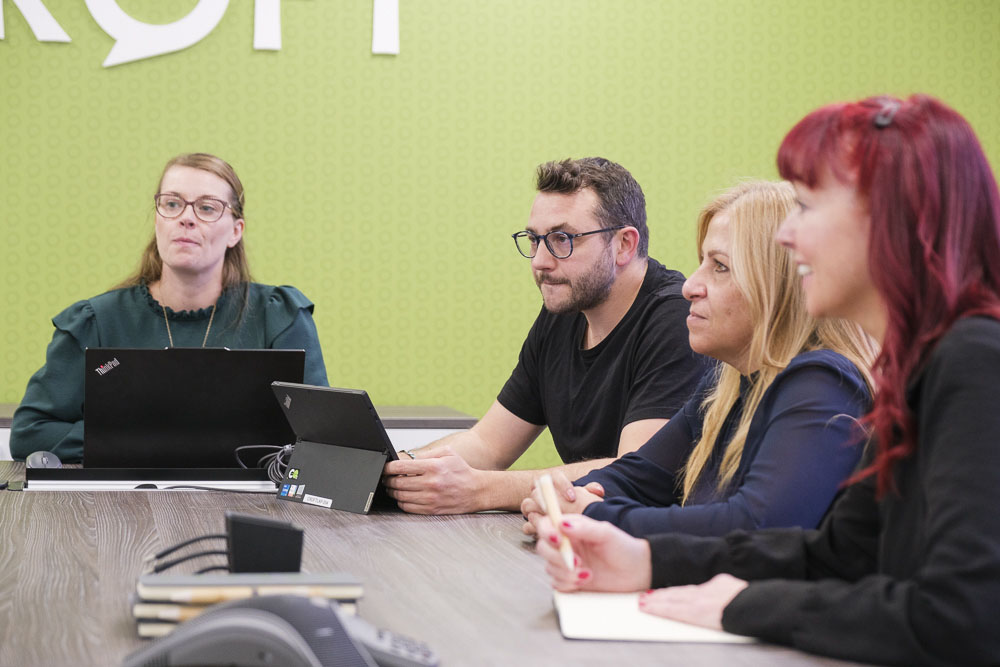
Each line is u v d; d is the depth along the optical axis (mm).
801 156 1068
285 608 842
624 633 1054
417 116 4027
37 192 3820
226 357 2133
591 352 2391
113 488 2090
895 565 1021
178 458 2131
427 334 4074
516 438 2643
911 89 4320
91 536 1579
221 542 1534
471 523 1783
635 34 4137
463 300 4090
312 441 2023
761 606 1040
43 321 3848
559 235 2303
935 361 957
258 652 809
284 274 3979
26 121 3799
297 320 2770
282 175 3957
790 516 1309
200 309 2732
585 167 2334
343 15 3961
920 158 999
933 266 985
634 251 2340
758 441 1442
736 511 1332
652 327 2242
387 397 4062
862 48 4285
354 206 4004
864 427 1338
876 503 1122
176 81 3879
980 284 996
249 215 3945
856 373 1399
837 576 1152
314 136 3971
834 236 1056
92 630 1062
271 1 3900
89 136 3838
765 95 4234
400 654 899
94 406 2102
